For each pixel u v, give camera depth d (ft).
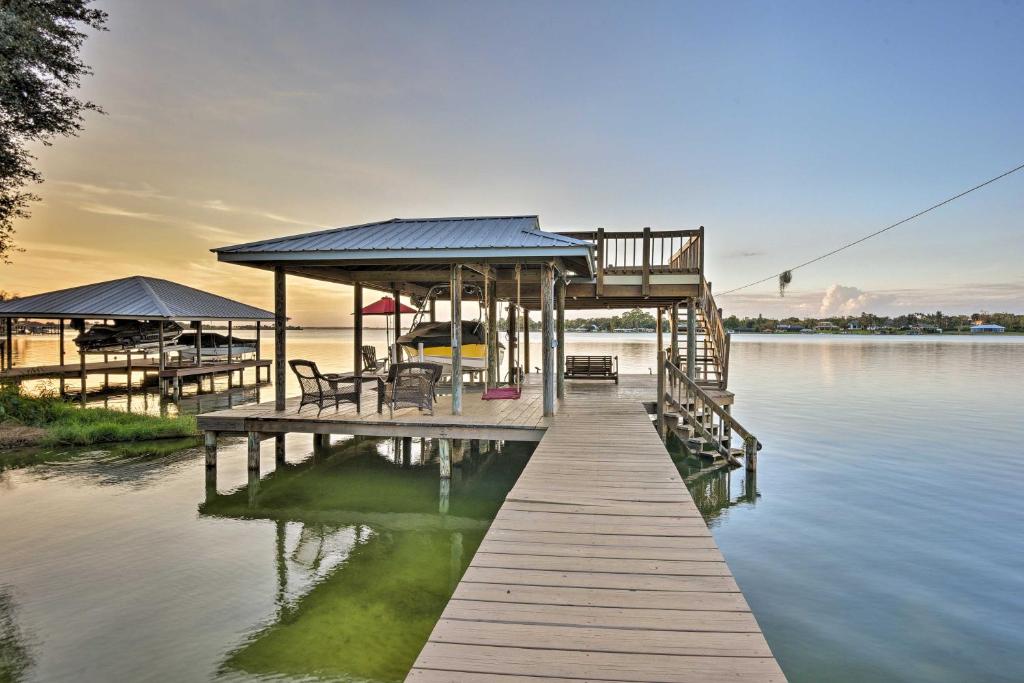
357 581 16.57
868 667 12.51
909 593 16.47
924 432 44.27
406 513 23.52
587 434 24.61
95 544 19.26
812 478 30.42
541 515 14.06
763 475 31.07
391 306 51.21
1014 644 13.57
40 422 39.91
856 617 14.97
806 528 22.39
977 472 31.81
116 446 36.09
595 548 11.84
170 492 25.96
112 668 11.62
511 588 9.82
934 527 22.52
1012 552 19.81
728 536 21.43
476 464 32.12
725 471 31.81
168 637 13.00
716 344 43.93
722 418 32.19
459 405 28.81
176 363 69.72
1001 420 49.90
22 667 11.62
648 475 17.93
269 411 29.78
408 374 28.02
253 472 28.37
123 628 13.42
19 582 16.06
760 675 7.09
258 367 76.74
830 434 43.39
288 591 15.75
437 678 6.99
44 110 40.78
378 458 33.78
